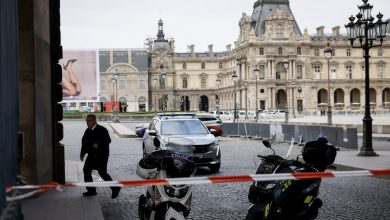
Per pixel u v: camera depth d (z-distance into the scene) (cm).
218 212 1169
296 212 772
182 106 14575
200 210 1193
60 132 1648
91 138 1345
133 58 16225
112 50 16275
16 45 657
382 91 14612
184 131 2030
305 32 13850
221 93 16325
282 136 1836
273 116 10281
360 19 2336
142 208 965
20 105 1292
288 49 13650
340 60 14600
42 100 1402
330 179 1683
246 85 13362
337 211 1157
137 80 16188
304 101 13738
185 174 822
